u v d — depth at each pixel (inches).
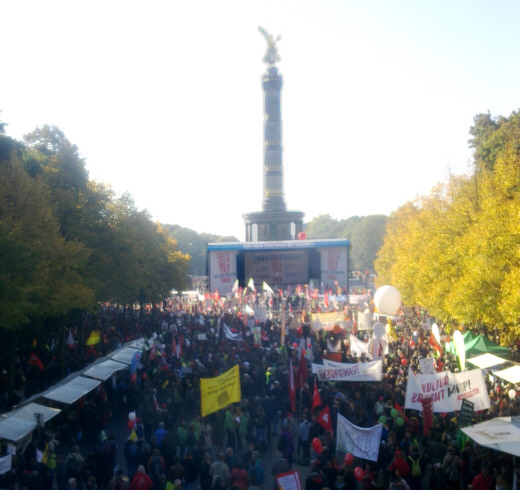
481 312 1453.0
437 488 782.5
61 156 1740.9
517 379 1038.4
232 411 995.3
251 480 819.4
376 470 824.3
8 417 857.5
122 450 1071.0
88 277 1659.7
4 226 1195.3
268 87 5940.0
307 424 980.6
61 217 1668.3
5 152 1897.1
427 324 1835.6
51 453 831.1
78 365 1619.1
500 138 2822.3
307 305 3053.6
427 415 896.3
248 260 3814.0
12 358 1301.7
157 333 2203.5
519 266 1418.6
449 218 1990.7
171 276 3196.4
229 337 1710.1
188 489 810.8
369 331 1953.7
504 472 736.3
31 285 1247.5
